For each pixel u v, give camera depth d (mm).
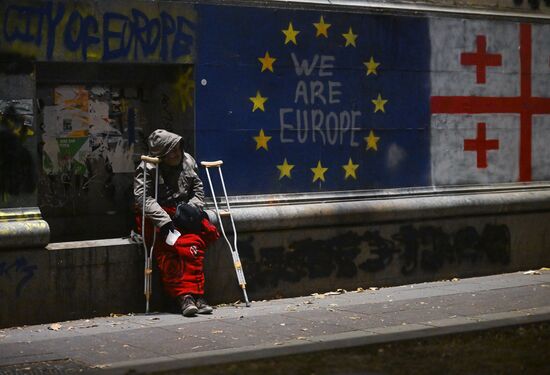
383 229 18719
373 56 18656
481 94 20062
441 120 19562
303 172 17906
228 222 16875
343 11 18234
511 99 20469
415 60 19172
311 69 17922
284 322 15258
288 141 17734
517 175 20625
